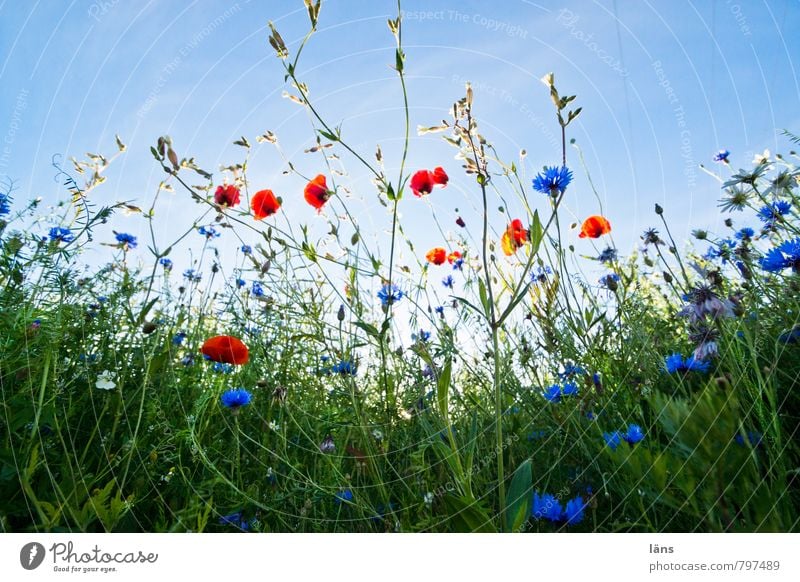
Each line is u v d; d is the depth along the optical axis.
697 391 1.71
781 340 1.78
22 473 1.42
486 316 1.61
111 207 2.23
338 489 1.86
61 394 1.89
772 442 1.36
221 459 1.99
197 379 2.62
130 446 1.70
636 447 1.35
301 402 2.51
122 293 2.39
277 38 2.09
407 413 2.26
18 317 1.87
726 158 2.83
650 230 2.71
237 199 2.52
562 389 2.15
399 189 2.11
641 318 2.38
